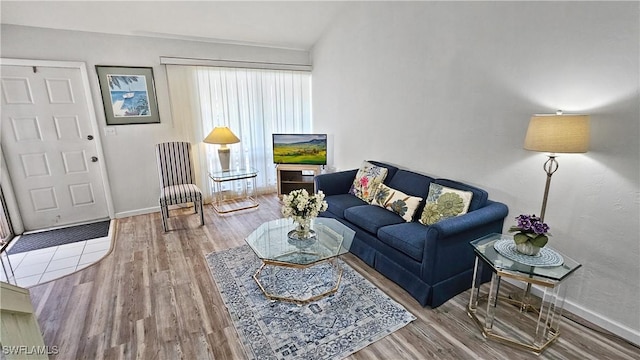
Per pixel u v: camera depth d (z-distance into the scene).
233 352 1.80
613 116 1.82
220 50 4.25
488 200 2.54
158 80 3.94
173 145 3.94
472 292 2.12
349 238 2.56
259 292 2.38
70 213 3.79
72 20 3.26
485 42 2.46
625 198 1.83
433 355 1.78
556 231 2.17
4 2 2.83
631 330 1.86
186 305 2.22
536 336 1.81
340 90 4.32
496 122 2.46
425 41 2.96
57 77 3.44
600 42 1.83
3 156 3.35
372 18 3.55
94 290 2.41
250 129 4.71
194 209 4.30
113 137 3.82
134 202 4.09
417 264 2.24
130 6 3.20
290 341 1.88
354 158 4.25
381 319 2.07
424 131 3.11
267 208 4.38
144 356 1.77
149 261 2.87
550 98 2.11
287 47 4.71
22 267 2.77
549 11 2.04
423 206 2.84
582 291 2.06
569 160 2.04
